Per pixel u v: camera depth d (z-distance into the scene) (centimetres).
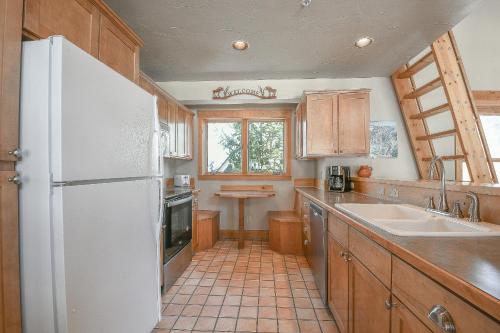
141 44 212
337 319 194
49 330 105
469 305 67
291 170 455
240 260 350
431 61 293
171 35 251
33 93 104
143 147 169
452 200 168
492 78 395
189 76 363
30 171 104
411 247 100
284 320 212
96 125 123
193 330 199
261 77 367
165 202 257
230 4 204
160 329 200
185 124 406
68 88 106
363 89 328
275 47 276
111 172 134
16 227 104
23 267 105
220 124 464
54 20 127
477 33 397
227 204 461
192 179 457
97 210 123
